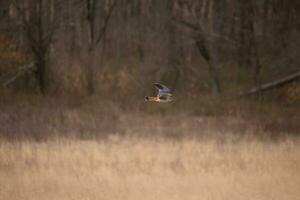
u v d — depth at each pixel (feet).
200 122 227.61
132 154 162.09
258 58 311.47
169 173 141.59
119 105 256.73
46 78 304.91
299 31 325.01
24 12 311.06
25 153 159.43
